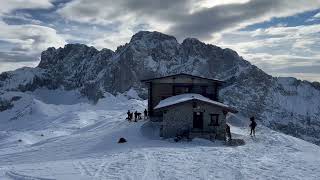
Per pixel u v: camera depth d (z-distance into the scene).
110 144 47.03
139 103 165.00
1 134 87.81
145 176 25.02
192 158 32.28
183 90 60.81
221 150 37.94
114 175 25.38
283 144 44.41
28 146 58.78
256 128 60.62
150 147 41.59
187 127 49.41
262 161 31.02
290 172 26.41
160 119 60.41
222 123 49.44
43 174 25.77
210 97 60.72
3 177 25.34
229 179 24.23
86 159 33.50
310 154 36.50
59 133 94.19
